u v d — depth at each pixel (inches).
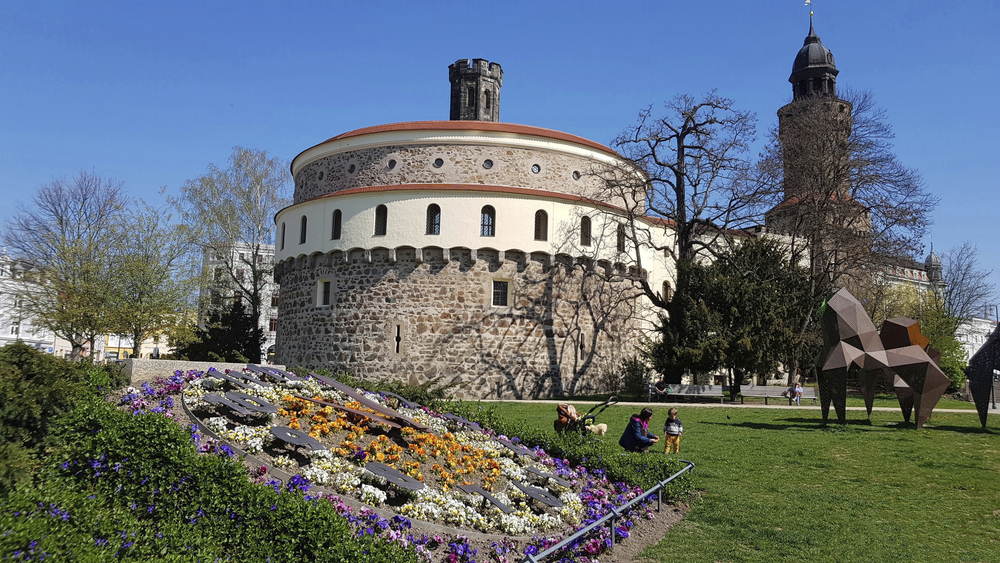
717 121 1385.3
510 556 348.2
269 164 2003.0
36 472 342.3
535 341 1312.7
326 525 303.9
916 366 841.5
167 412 446.6
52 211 1720.0
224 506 317.4
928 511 475.5
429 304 1274.6
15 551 245.3
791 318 1219.2
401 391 668.7
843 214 1450.5
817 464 618.5
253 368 601.3
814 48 2358.5
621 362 1451.8
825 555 386.9
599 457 553.6
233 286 1966.0
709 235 1705.2
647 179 1379.2
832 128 1505.9
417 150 1390.3
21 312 1675.7
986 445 716.7
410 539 341.1
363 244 1301.7
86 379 479.5
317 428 449.7
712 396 1258.0
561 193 1375.5
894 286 2362.2
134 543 285.7
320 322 1349.7
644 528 438.6
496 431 625.6
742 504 491.5
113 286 1483.8
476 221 1286.9
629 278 1336.1
